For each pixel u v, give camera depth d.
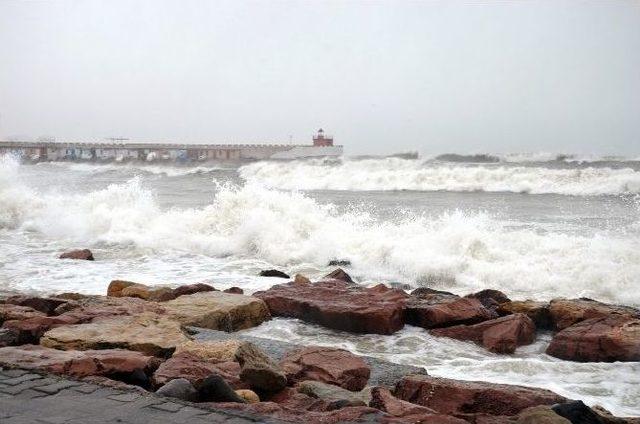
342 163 49.78
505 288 11.92
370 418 4.25
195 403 4.43
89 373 5.24
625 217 20.98
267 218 16.38
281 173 45.47
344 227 16.34
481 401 5.28
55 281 12.23
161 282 12.05
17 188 22.89
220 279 12.37
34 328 7.22
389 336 8.39
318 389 5.34
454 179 36.88
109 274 13.01
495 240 14.21
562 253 13.10
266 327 8.79
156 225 18.48
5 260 14.63
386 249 14.09
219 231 17.44
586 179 33.56
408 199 30.00
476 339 8.22
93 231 18.61
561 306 9.02
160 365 5.72
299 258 14.70
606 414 5.04
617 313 8.62
